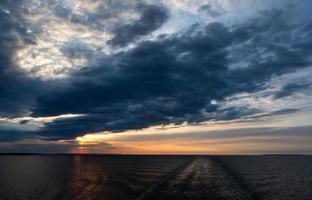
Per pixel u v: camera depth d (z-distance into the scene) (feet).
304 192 157.48
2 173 318.24
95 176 266.36
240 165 422.00
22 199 151.23
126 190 167.94
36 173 312.09
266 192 156.56
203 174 255.09
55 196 156.76
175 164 470.80
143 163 540.52
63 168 401.90
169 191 157.38
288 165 444.96
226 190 160.35
